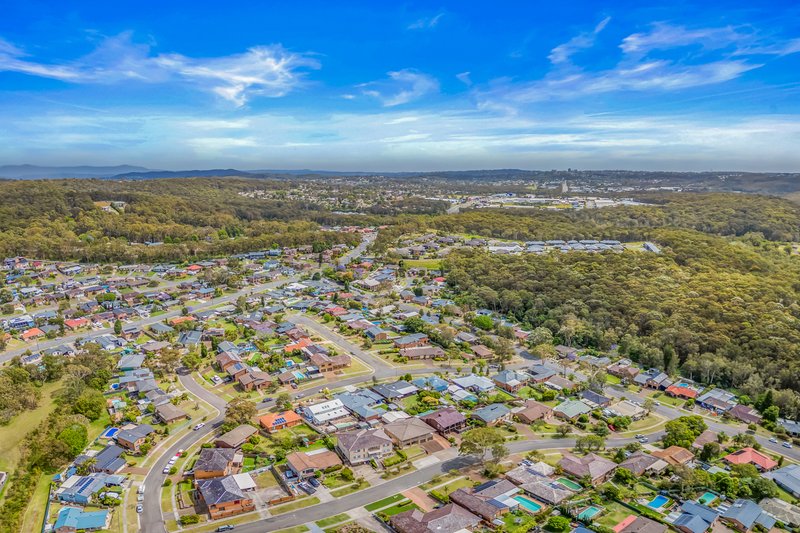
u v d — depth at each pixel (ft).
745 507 470.80
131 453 549.13
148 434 576.61
